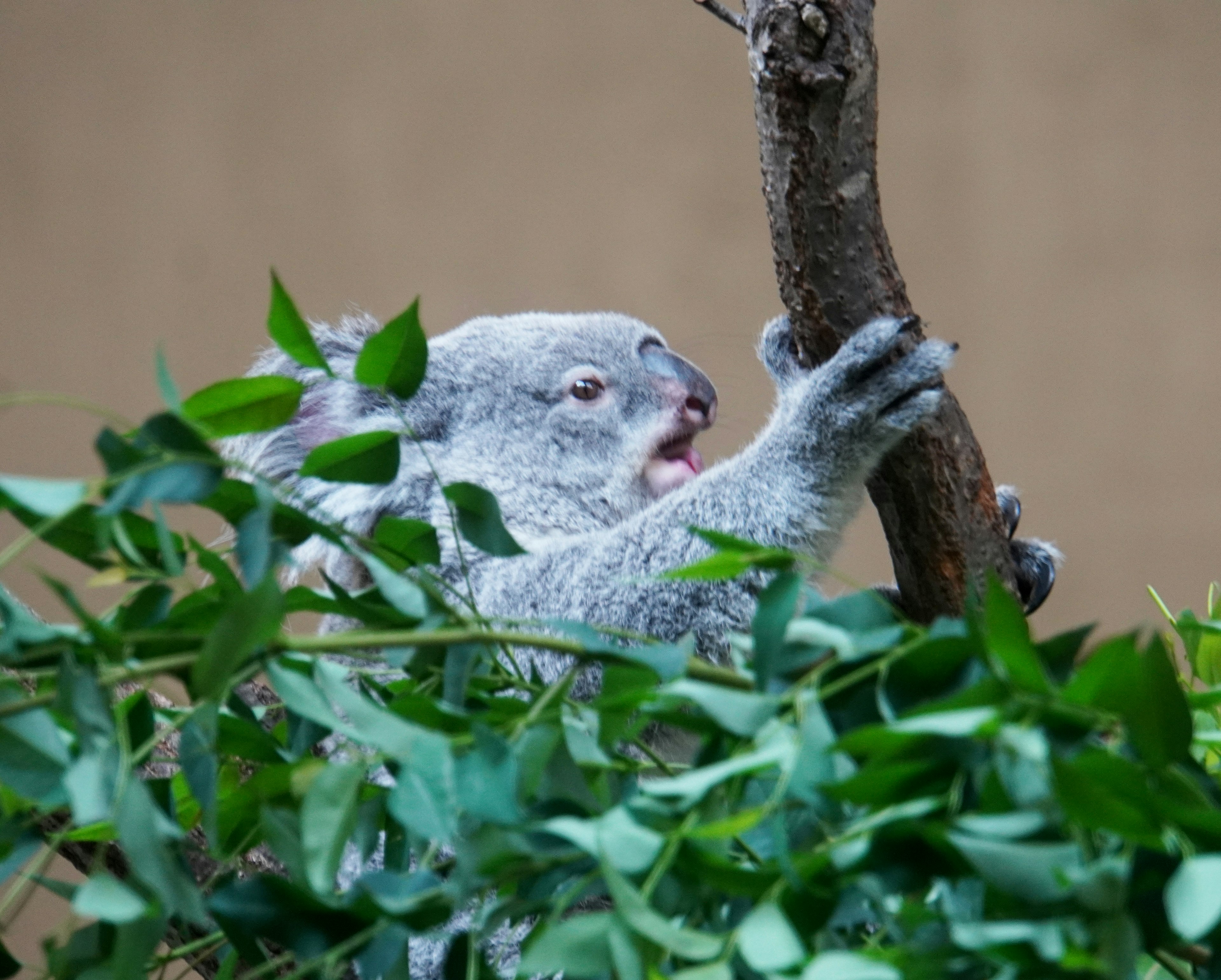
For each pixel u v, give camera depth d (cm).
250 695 485
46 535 279
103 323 1620
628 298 1623
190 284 1633
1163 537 1527
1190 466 1537
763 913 229
